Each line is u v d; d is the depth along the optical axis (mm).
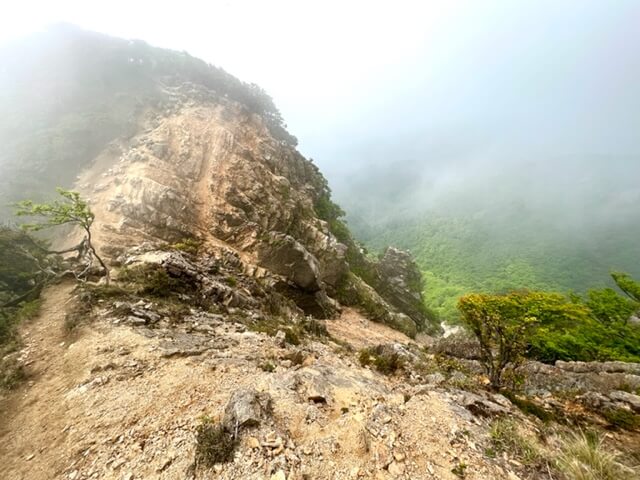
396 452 4605
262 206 31281
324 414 5824
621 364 11055
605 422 7016
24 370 8164
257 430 4930
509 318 8945
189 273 15641
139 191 24656
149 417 5859
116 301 11719
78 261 17781
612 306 18484
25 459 5301
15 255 15242
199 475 4270
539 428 6012
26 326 10891
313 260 28562
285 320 17812
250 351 9617
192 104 38938
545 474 4352
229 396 6461
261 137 42938
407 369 10195
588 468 4379
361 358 10992
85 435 5562
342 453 4617
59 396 6867
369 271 48312
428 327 48406
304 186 50156
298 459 4480
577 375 10047
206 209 27797
